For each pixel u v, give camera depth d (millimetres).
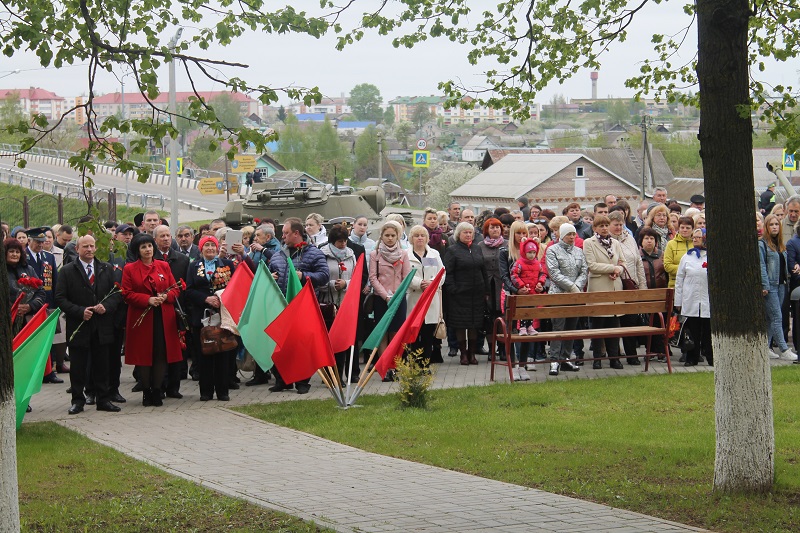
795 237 17281
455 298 16719
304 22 9609
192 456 10703
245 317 13266
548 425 11906
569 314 15180
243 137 9148
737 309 8922
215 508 8617
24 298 14641
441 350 18750
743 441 8922
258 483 9492
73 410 13414
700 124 9008
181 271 14531
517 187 74438
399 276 15727
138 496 9062
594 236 16453
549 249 16188
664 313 16656
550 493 9102
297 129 129750
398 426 12055
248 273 14133
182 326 14016
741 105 8656
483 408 13055
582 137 158625
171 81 30750
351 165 129875
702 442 10922
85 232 9648
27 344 12133
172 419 12875
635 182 81000
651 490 9125
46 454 10711
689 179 77062
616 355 16375
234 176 75750
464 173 89562
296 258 15188
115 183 78750
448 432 11625
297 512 8453
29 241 16297
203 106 9172
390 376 15586
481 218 19891
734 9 8742
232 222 26000
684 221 16828
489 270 16969
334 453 10797
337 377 13523
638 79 12789
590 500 8867
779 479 9242
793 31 11180
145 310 13742
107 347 13609
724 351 8984
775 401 13094
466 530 7938
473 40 12562
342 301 14859
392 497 8961
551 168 75062
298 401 13992
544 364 16766
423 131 199500
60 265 17594
